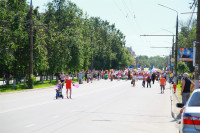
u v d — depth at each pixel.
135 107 17.36
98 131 9.77
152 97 25.16
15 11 38.34
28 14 38.34
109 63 100.56
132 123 11.58
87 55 68.50
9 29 36.44
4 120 11.79
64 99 22.22
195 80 16.58
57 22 57.28
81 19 63.34
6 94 27.77
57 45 51.00
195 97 7.20
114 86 43.84
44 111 14.84
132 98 23.81
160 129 10.37
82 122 11.55
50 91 32.50
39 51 40.34
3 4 36.84
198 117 6.25
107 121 11.94
